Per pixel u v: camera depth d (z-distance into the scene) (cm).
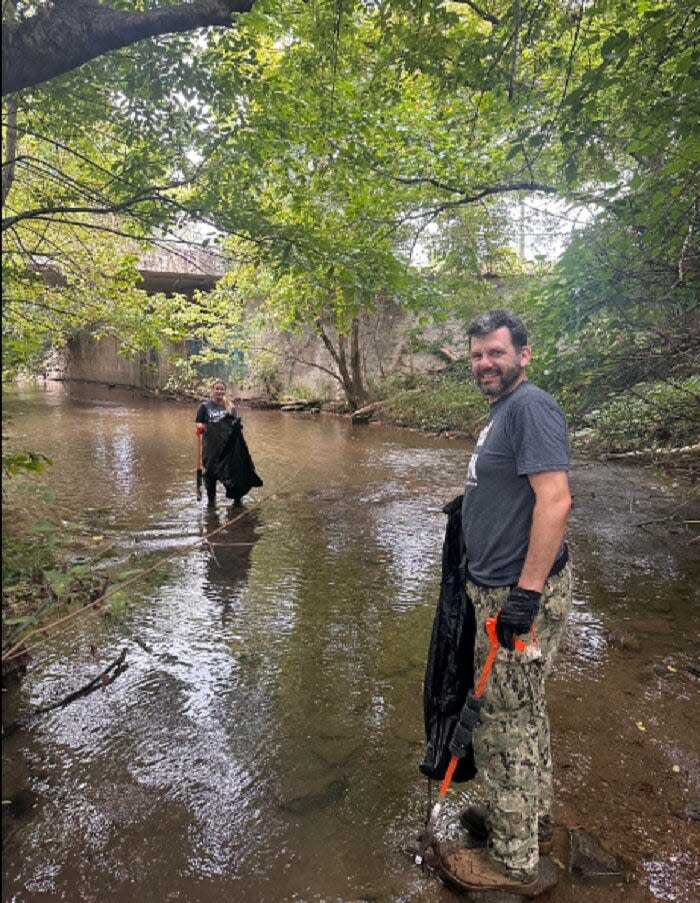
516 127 719
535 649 209
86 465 1027
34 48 292
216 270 1866
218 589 511
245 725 323
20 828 248
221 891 222
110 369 2930
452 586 233
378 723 327
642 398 631
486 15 561
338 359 1867
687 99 390
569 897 221
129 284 769
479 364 224
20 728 315
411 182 773
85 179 655
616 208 529
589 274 557
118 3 445
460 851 230
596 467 998
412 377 1847
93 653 352
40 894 218
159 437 1375
